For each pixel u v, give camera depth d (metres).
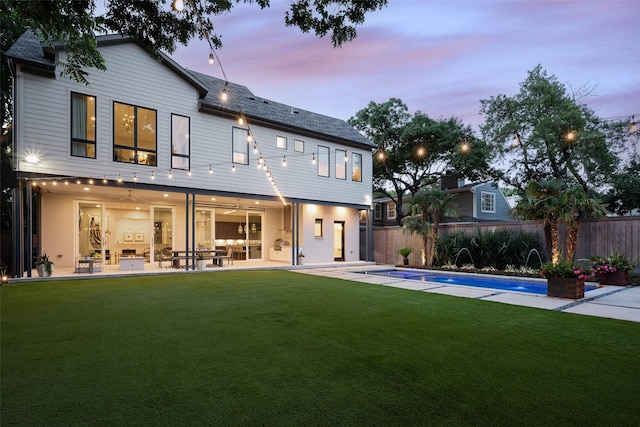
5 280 8.20
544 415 2.38
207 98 12.47
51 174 9.09
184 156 11.43
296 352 3.60
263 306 5.89
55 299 6.34
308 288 7.95
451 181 24.61
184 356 3.46
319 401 2.55
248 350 3.65
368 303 6.25
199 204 14.12
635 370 3.19
